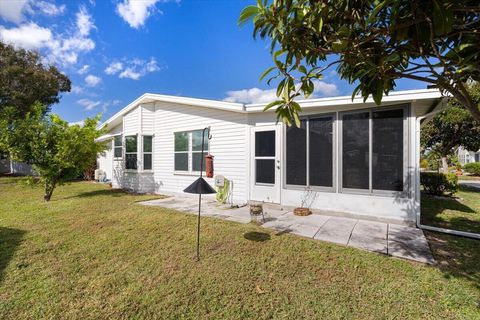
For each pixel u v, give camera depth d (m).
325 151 5.75
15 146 7.64
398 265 3.14
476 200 8.38
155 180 9.73
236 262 3.33
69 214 5.98
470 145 13.45
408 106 4.85
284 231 4.50
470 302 2.37
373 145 5.18
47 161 7.86
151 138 9.87
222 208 6.59
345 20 1.80
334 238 4.11
